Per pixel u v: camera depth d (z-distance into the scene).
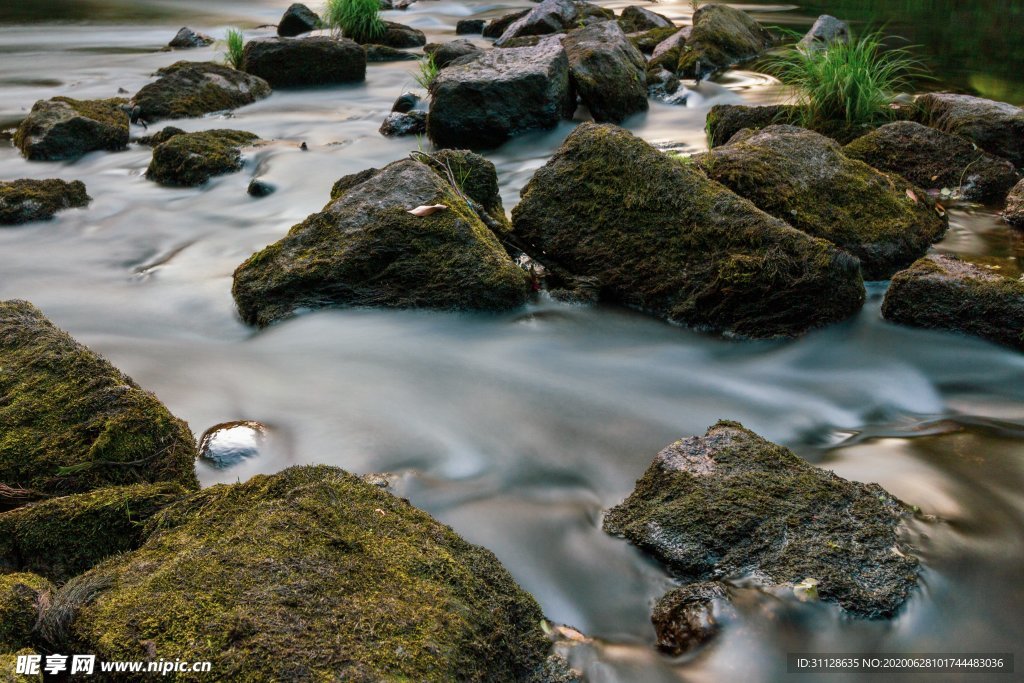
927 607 3.04
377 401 4.65
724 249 5.45
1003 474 3.88
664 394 4.79
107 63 16.19
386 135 10.55
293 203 8.30
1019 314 5.01
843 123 8.98
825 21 14.18
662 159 5.89
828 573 3.08
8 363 4.06
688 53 13.65
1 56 16.78
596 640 3.03
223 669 2.31
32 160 9.82
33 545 3.09
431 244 5.60
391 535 2.96
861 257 6.06
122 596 2.56
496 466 4.09
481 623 2.73
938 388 4.86
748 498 3.38
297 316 5.53
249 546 2.75
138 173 9.31
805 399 4.75
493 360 5.14
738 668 2.87
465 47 13.59
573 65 10.53
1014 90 12.17
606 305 5.79
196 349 5.36
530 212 6.27
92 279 6.68
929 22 18.59
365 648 2.43
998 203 7.56
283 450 4.16
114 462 3.60
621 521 3.53
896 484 3.79
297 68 13.55
